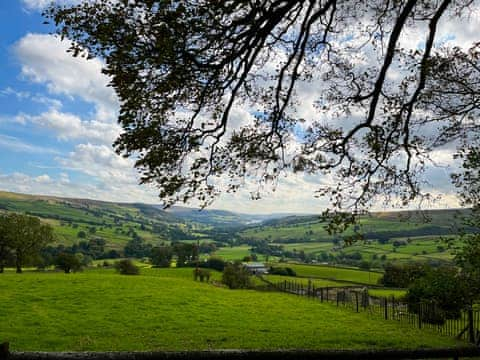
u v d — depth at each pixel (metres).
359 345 22.03
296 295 58.97
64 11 7.13
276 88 9.59
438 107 10.11
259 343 22.38
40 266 91.81
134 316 30.92
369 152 9.47
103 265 125.94
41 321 27.73
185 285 58.06
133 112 7.90
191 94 8.46
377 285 77.12
